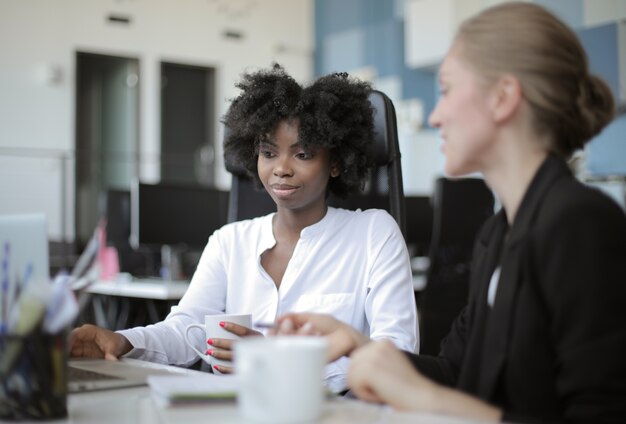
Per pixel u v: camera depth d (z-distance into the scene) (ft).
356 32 28.22
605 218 2.88
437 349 11.57
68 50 25.34
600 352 2.75
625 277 2.82
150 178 27.07
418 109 25.29
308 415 2.53
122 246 14.05
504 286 3.08
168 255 13.88
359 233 5.54
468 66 3.21
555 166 3.10
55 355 2.78
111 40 26.20
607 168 10.18
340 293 5.41
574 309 2.84
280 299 5.47
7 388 2.74
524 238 3.01
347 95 5.57
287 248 5.62
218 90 28.43
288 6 29.86
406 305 5.27
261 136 5.43
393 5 26.71
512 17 3.18
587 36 10.76
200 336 5.39
